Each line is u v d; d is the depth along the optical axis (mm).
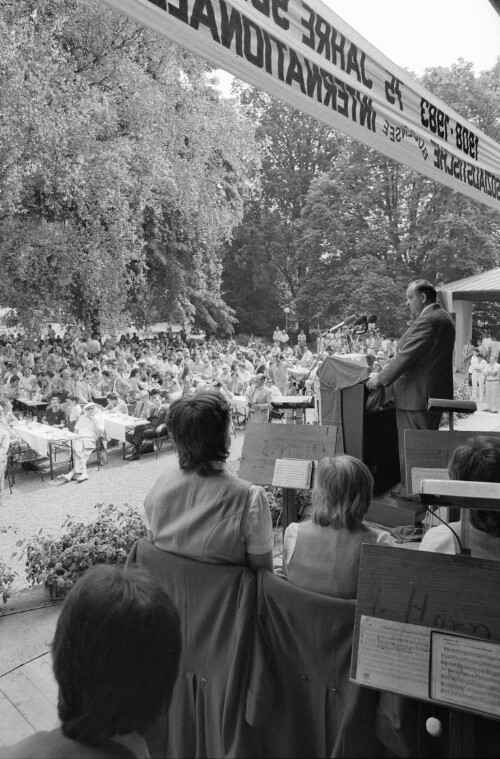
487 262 33250
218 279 27109
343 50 3607
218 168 21172
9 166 12695
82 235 16594
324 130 42062
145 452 12500
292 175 42406
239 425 15016
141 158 16375
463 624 1530
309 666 1894
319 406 5930
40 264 16312
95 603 949
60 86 13719
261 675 1930
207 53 2676
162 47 16078
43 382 16141
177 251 25031
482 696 1452
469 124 5582
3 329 27469
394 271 36344
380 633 1597
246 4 2840
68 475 10422
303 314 41469
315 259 38969
